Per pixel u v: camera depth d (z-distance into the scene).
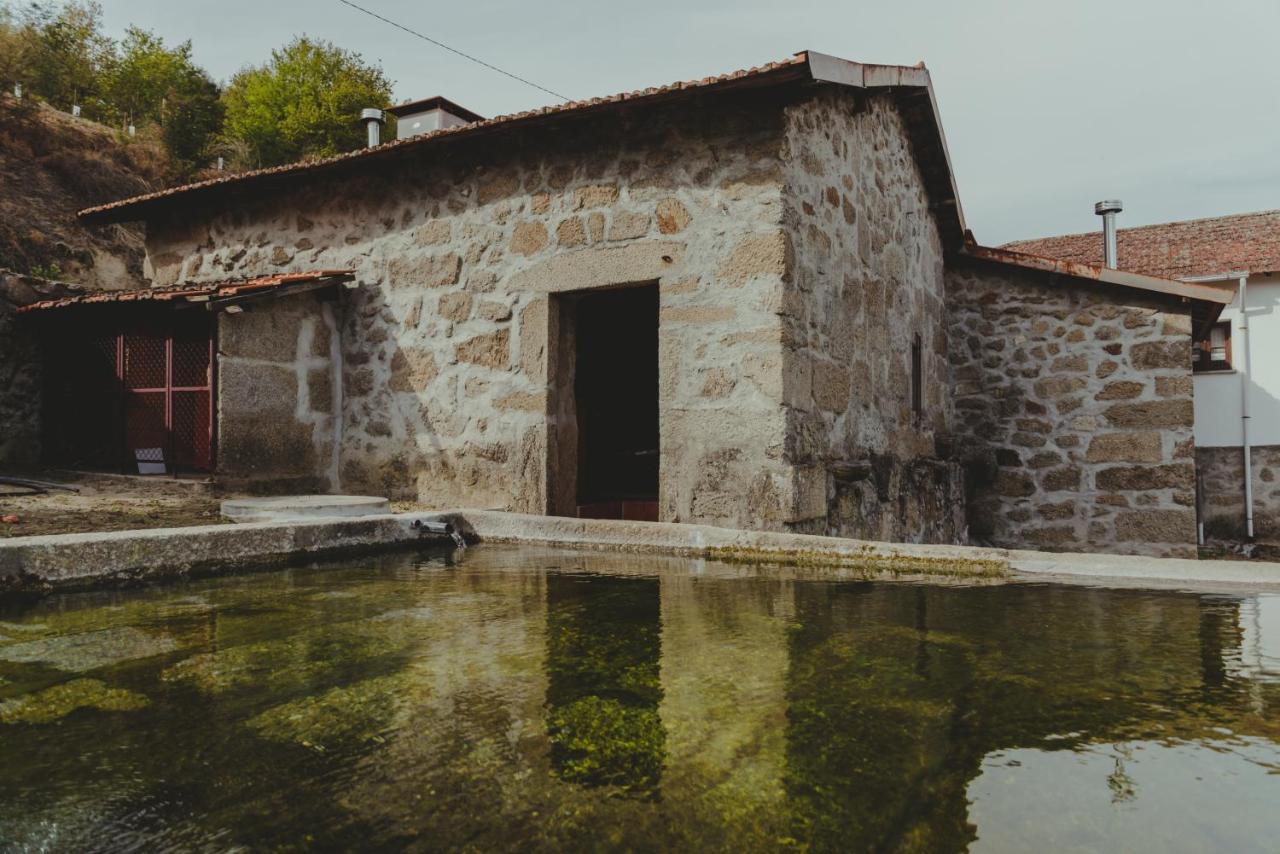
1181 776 1.14
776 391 4.65
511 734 1.34
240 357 5.82
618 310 7.87
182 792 1.14
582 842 0.98
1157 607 2.19
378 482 6.21
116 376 6.69
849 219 5.72
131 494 5.49
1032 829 1.00
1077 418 7.76
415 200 6.13
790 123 4.85
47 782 1.17
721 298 4.86
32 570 2.51
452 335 5.92
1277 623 2.00
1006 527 8.00
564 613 2.27
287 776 1.19
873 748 1.26
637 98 4.80
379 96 32.06
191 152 24.28
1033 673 1.62
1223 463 10.95
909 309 6.97
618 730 1.35
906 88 6.40
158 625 2.15
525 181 5.64
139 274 16.67
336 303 6.39
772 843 0.98
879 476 5.94
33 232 15.20
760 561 3.17
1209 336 11.09
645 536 3.51
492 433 5.72
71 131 19.14
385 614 2.27
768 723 1.38
